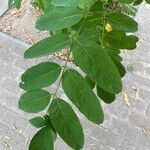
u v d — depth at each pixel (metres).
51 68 0.11
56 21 0.12
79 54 0.11
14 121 0.40
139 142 0.37
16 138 0.39
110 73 0.10
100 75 0.10
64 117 0.10
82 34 0.12
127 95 0.41
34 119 0.11
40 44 0.12
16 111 0.41
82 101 0.10
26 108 0.11
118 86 0.10
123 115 0.39
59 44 0.11
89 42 0.11
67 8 0.12
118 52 0.14
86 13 0.12
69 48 0.11
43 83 0.11
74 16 0.12
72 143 0.10
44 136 0.10
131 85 0.42
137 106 0.40
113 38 0.13
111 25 0.13
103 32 0.13
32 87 0.11
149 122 0.39
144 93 0.42
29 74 0.11
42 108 0.11
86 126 0.38
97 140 0.37
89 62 0.10
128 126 0.39
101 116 0.10
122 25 0.13
